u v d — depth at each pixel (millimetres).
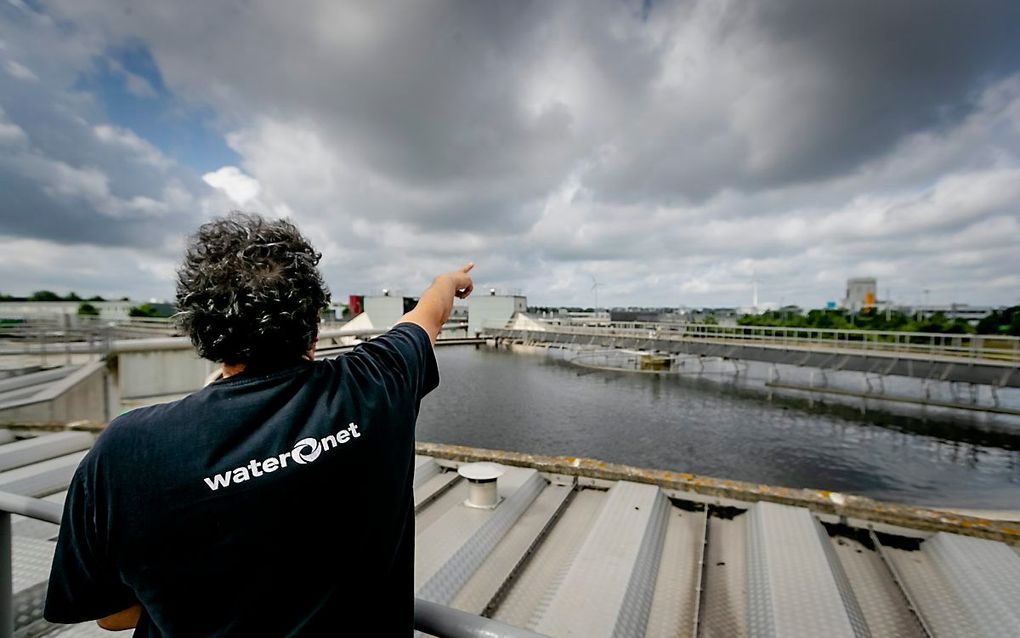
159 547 646
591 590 2246
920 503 11250
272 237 851
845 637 1896
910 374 21094
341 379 801
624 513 2992
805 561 2391
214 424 692
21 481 3633
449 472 3916
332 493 700
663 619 2230
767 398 24641
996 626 1959
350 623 718
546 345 49125
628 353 45344
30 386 8516
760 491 3117
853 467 13992
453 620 893
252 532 651
